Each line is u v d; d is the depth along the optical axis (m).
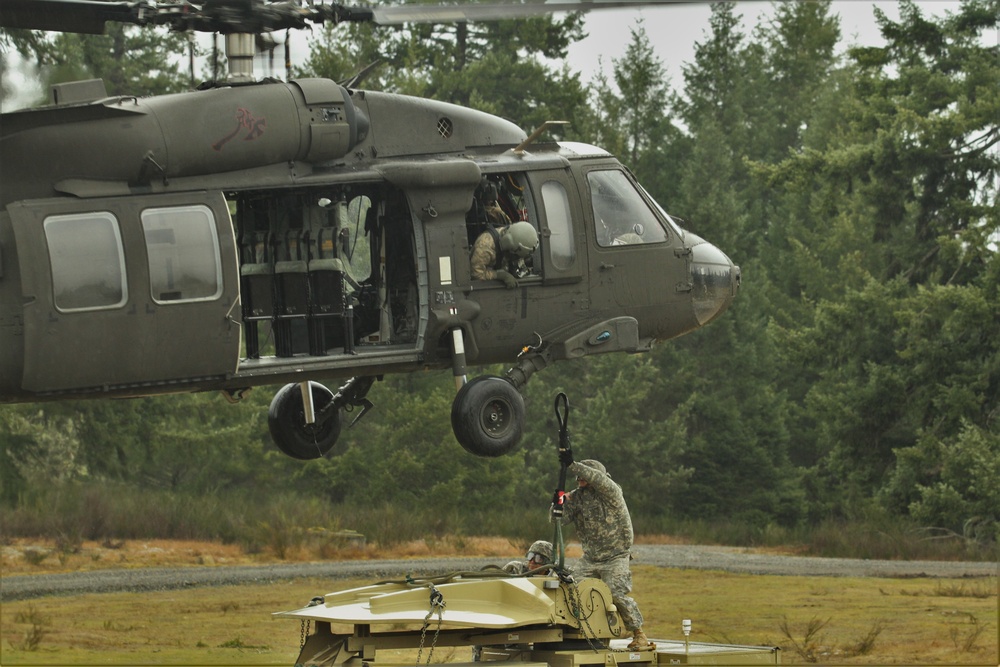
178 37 72.12
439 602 16.72
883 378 76.62
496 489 76.44
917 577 49.94
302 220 24.83
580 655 17.88
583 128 100.12
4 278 22.05
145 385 23.03
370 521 59.66
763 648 19.41
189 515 55.75
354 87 25.95
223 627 33.38
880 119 83.56
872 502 76.06
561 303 26.23
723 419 85.94
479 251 25.62
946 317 73.88
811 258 102.94
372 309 26.34
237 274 23.27
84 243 22.20
